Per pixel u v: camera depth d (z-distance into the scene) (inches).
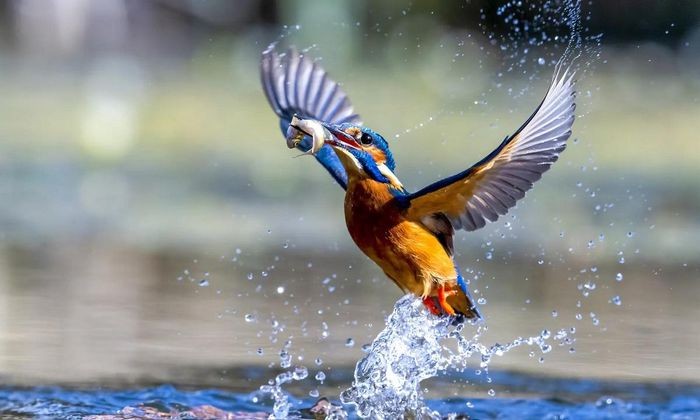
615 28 1066.1
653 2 1057.5
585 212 642.2
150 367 338.0
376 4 1109.7
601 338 382.9
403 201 271.4
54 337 370.6
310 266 504.1
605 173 757.9
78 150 840.3
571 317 411.8
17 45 1196.5
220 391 315.6
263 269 496.1
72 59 1167.0
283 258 522.6
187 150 856.3
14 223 603.8
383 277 488.7
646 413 304.8
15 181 737.0
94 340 367.9
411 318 293.4
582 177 743.1
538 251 545.3
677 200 679.1
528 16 554.9
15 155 812.6
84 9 1212.5
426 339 295.7
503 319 407.2
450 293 278.5
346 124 278.4
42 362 339.3
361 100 946.7
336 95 322.0
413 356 298.8
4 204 660.7
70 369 332.5
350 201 277.4
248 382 326.3
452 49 1029.8
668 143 840.9
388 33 1088.8
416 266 274.2
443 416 299.1
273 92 324.2
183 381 324.5
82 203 669.3
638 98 925.8
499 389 328.2
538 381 335.6
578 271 499.8
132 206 659.4
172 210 653.9
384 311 419.8
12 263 499.8
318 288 460.8
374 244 275.6
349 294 450.9
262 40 1159.0
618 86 957.2
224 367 341.4
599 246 553.9
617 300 392.5
